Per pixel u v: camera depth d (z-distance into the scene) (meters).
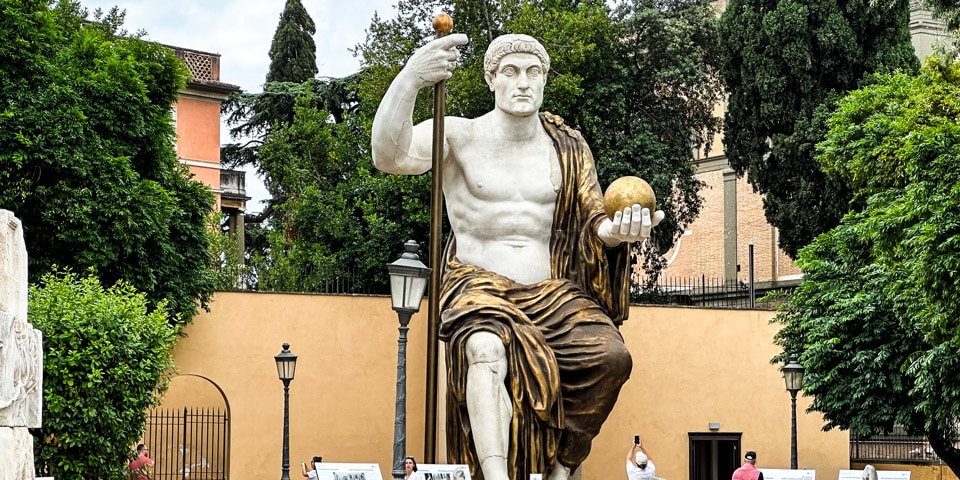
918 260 20.69
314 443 26.47
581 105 36.91
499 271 14.65
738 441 29.86
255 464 26.06
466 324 14.05
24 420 9.16
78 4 36.22
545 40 36.12
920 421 25.56
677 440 29.25
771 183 38.34
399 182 36.59
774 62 37.81
